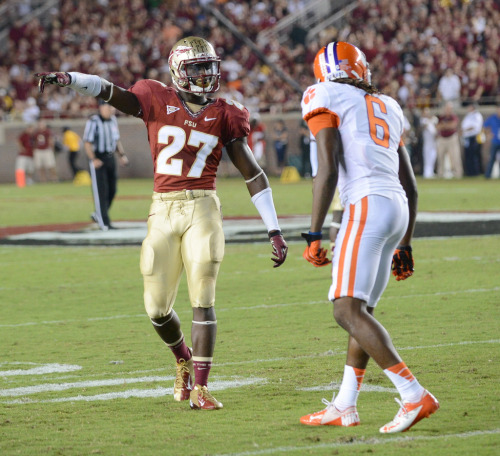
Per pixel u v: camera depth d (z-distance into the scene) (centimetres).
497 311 1798
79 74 1188
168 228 1215
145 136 7506
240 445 1002
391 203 1062
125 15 7944
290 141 7262
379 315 1791
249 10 8100
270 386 1280
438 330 1631
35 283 2339
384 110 1095
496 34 7112
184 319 1819
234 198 5097
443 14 7288
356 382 1073
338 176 1055
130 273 2481
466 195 4819
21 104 7538
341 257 1051
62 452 988
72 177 7512
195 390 1175
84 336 1688
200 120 1220
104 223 3500
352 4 8056
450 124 6391
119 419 1129
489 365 1354
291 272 2422
